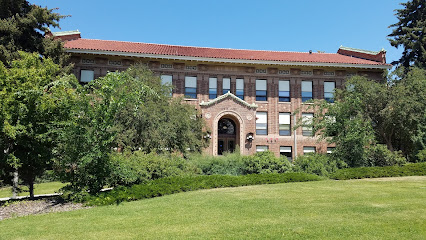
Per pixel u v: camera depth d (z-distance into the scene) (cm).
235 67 3216
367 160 2073
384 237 729
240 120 2831
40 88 1368
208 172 1908
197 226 866
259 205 1101
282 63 3155
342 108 2094
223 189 1490
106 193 1268
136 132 1916
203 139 2584
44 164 1462
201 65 3167
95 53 2902
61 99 1364
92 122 1278
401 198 1176
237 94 3195
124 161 1402
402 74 2712
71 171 1338
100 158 1288
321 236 747
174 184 1453
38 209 1183
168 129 1962
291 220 898
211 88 3173
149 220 948
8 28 2364
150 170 1518
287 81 3281
